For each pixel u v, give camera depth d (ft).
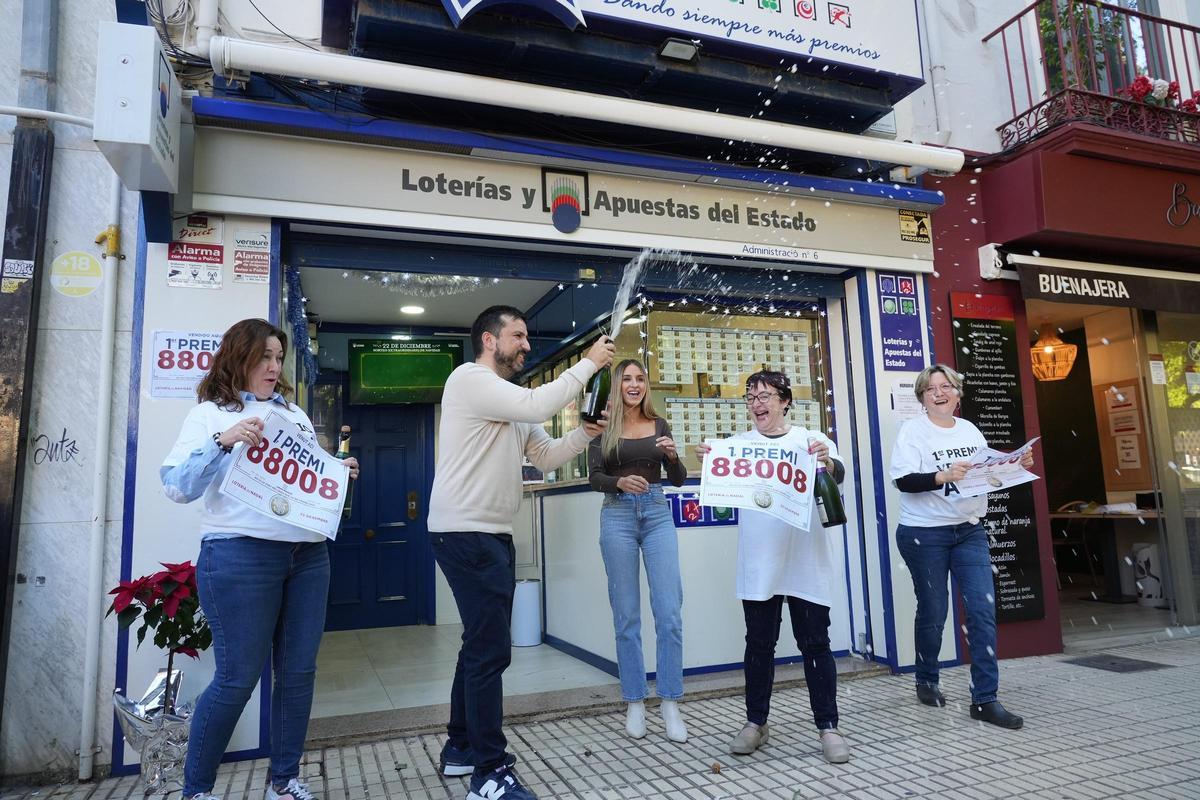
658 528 10.84
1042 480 15.66
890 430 14.48
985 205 16.06
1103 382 23.59
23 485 9.62
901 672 13.76
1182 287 17.02
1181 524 18.78
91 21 10.59
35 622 9.50
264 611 7.36
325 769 9.36
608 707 11.74
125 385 10.20
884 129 15.48
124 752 9.43
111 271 10.18
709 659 13.53
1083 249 16.40
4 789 9.05
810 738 10.16
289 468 7.63
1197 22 19.74
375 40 11.04
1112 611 20.84
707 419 14.78
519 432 8.48
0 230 9.86
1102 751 9.45
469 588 7.79
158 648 9.61
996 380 15.51
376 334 20.53
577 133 12.57
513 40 11.21
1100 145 15.16
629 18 11.70
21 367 9.60
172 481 6.93
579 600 15.55
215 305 10.32
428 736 10.71
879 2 13.85
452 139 11.30
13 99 10.19
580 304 16.48
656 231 12.96
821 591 9.59
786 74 13.26
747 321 15.40
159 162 8.61
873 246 14.70
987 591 11.10
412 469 20.84
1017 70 17.75
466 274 12.35
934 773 8.80
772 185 13.64
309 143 10.88
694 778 8.83
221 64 9.91
